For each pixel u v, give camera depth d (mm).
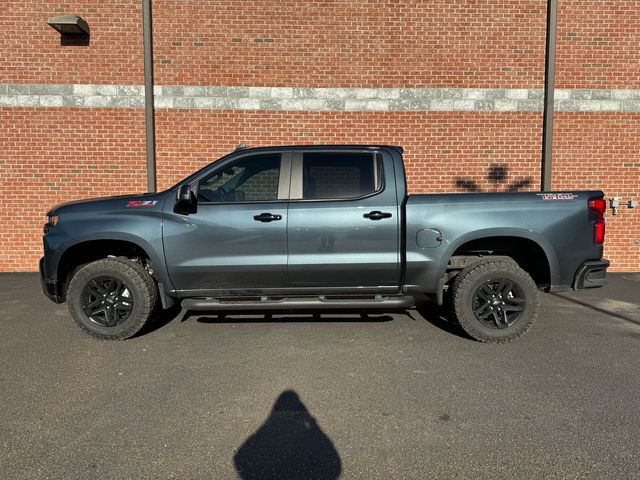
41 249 8094
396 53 8078
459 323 4469
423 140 8180
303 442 2752
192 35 7957
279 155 4566
